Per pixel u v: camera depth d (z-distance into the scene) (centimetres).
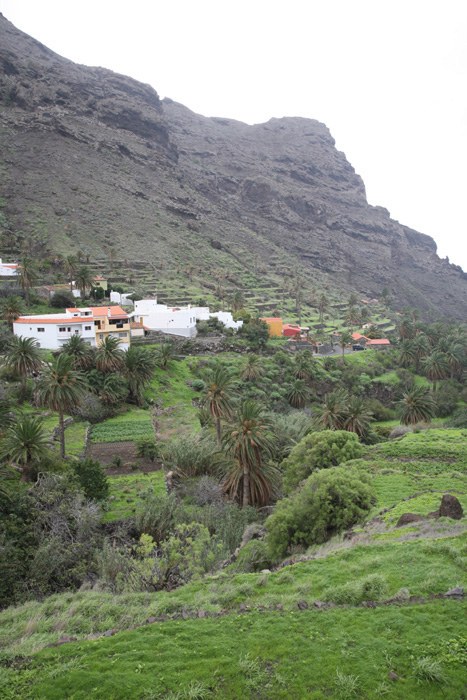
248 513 3584
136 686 1105
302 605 1451
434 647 1162
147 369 6469
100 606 1745
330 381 9469
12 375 5700
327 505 2667
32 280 8850
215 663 1179
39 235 13612
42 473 3419
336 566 1786
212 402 5072
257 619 1396
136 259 14688
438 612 1316
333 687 1068
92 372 6100
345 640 1232
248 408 3900
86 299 9994
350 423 5519
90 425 5522
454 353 10212
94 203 16750
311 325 14312
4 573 2439
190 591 1792
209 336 9556
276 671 1141
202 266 16600
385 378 10300
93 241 14575
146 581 2397
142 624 1446
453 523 2072
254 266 19375
